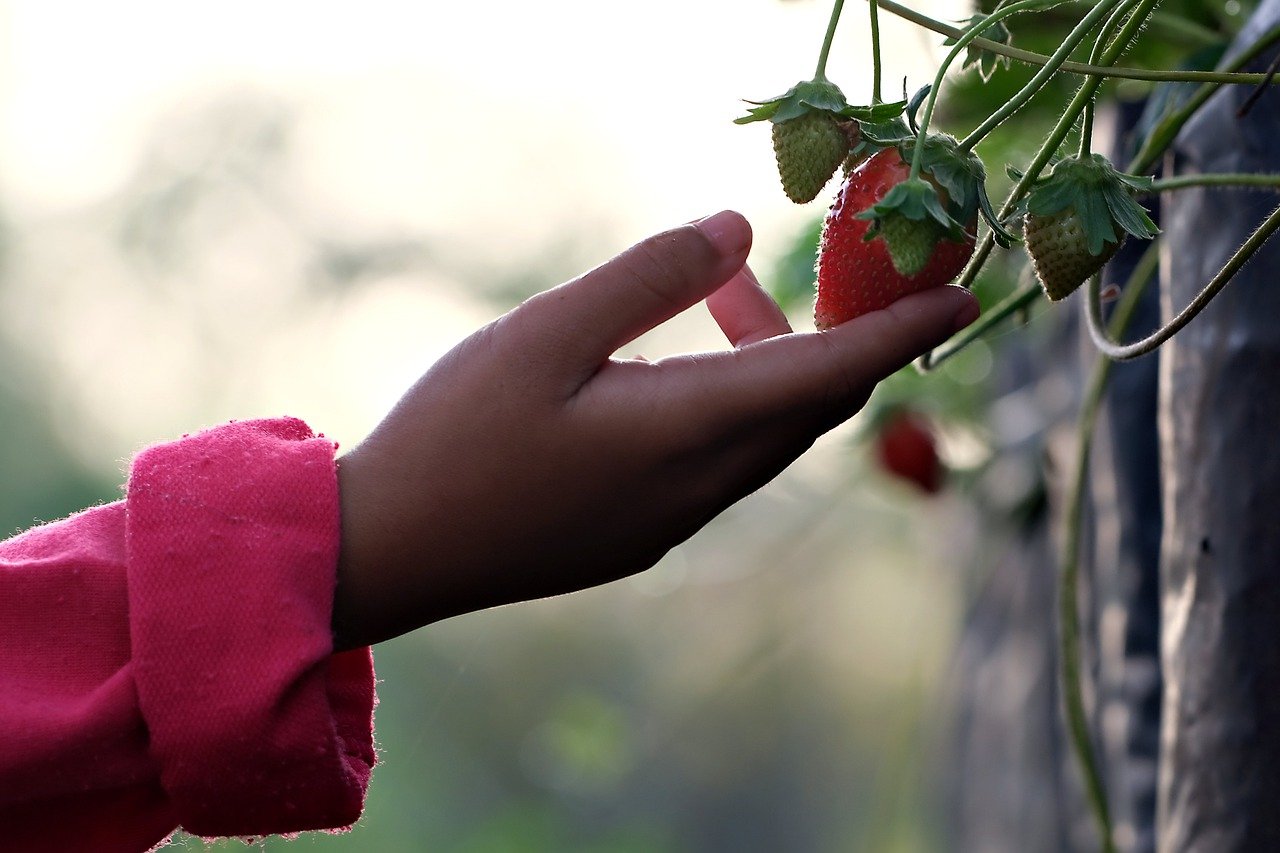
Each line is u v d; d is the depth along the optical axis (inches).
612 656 274.7
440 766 308.5
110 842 30.6
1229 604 33.9
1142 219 29.3
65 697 30.0
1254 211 33.8
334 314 366.3
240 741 29.7
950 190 28.8
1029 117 42.0
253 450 30.5
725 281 30.2
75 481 335.9
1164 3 38.5
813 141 29.4
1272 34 32.9
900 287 30.1
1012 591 66.5
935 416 63.4
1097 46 29.8
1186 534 34.7
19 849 30.5
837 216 30.3
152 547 29.9
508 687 310.5
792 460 30.8
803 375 29.9
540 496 30.3
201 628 29.7
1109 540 42.8
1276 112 33.8
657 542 30.8
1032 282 35.2
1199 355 34.4
